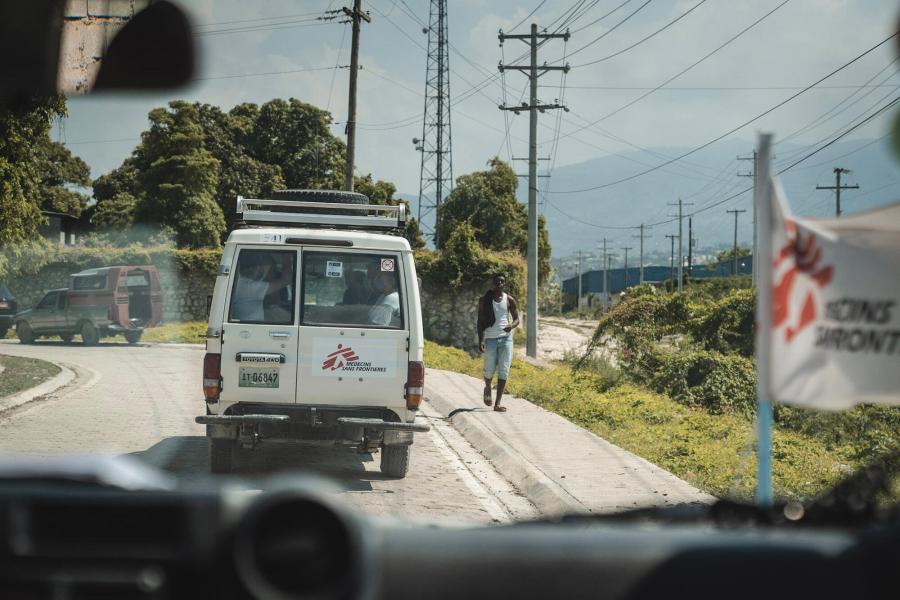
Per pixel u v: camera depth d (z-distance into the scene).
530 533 2.42
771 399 3.95
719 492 8.95
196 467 10.08
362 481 9.68
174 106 45.91
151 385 18.19
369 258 9.71
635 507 3.10
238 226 11.05
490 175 60.41
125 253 38.88
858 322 3.79
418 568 2.30
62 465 2.69
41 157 15.69
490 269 35.91
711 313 23.31
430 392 17.95
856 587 2.27
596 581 2.29
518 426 13.48
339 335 9.54
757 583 2.28
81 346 29.55
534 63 34.31
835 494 2.86
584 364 24.31
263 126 55.53
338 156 57.00
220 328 9.47
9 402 14.73
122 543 2.24
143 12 2.73
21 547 2.19
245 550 2.19
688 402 19.00
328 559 2.20
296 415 9.45
